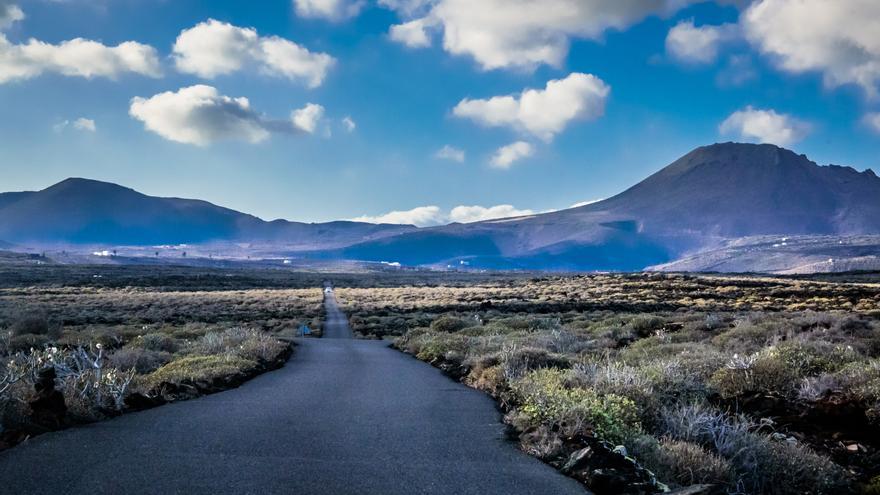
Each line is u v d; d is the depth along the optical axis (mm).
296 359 19125
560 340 19125
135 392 10094
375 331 38156
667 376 10273
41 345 20219
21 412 7723
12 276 129500
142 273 169125
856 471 7270
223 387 12195
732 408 9703
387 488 5715
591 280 89375
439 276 199000
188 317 46875
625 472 6117
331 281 155750
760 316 24719
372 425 8562
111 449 6793
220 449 6930
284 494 5410
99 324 39656
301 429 8148
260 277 165750
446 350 18922
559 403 8234
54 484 5484
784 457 6953
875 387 8867
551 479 6145
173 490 5406
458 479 6074
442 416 9352
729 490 6402
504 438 7906
